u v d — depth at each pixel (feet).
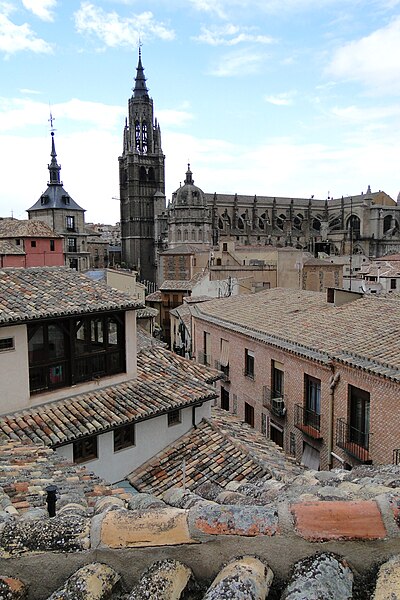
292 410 69.46
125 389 55.47
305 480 22.65
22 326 47.50
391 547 9.60
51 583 10.22
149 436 53.01
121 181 465.47
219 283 165.17
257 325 82.12
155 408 52.26
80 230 336.08
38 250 224.53
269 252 210.18
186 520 10.59
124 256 463.42
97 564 10.09
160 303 197.26
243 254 210.18
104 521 10.93
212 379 63.26
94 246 441.68
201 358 101.65
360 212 440.45
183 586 9.53
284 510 10.45
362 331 64.95
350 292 80.94
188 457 52.54
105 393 53.98
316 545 9.78
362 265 255.09
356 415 58.08
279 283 180.45
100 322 54.95
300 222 455.63
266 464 48.16
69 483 33.24
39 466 36.63
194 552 10.14
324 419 62.80
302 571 9.18
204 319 97.40
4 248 191.72
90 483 34.17
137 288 138.31
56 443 44.37
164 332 196.65
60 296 53.36
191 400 55.67
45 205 327.26
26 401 48.11
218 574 9.56
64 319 50.62
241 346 84.64
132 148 442.50
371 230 440.04
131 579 10.10
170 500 18.99
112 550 10.36
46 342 49.93
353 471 24.44
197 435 56.39
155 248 431.02
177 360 66.03
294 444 69.46
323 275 200.85
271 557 9.78
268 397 75.61
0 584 9.85
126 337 56.75
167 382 58.75
